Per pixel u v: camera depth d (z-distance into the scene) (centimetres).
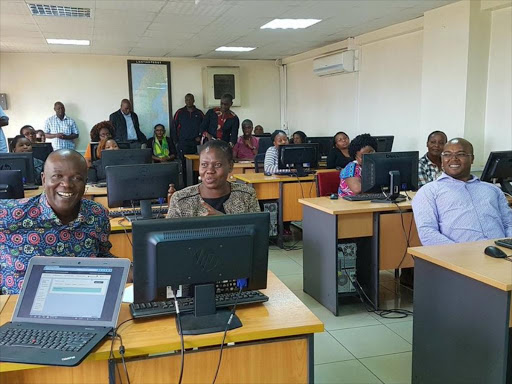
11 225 169
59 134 818
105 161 375
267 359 148
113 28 618
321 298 339
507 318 169
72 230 177
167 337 137
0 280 177
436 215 265
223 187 221
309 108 887
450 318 195
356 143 376
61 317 139
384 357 263
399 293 364
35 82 837
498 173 347
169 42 735
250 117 980
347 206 323
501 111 492
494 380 175
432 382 209
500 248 212
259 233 147
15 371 131
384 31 637
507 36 481
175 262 138
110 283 141
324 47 793
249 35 680
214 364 143
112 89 881
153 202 315
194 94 936
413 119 614
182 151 871
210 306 149
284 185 499
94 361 133
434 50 534
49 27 607
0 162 406
